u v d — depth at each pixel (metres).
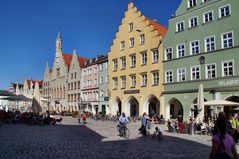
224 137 6.08
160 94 46.62
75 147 17.08
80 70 76.81
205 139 22.36
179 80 43.31
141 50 51.69
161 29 52.28
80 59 80.62
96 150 15.95
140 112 50.94
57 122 42.34
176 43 44.31
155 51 48.81
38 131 27.45
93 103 68.81
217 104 28.30
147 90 49.69
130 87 53.78
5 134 24.30
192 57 41.28
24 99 41.59
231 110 35.62
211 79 38.06
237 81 34.88
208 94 38.19
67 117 65.12
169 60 45.34
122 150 16.06
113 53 58.97
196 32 41.09
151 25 49.81
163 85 46.16
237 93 34.75
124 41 56.19
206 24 39.69
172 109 47.69
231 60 35.97
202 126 26.55
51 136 23.16
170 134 26.72
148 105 50.41
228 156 5.96
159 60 47.41
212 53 38.44
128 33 55.28
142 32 51.75
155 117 42.66
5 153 14.65
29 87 124.12
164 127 35.72
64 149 16.20
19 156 13.80
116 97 57.41
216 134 6.19
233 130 18.59
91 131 28.33
